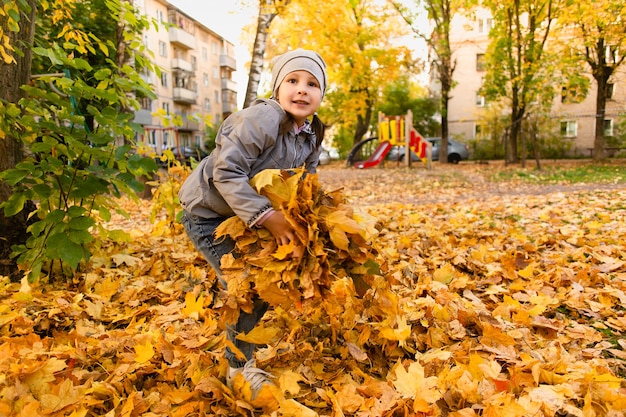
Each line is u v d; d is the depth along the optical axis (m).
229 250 2.10
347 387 1.97
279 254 1.83
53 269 3.65
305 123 2.27
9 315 2.77
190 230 2.14
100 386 2.01
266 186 1.89
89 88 3.38
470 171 16.58
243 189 1.87
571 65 19.47
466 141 30.84
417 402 1.84
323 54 19.47
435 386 1.99
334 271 1.99
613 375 2.10
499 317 2.83
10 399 1.88
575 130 30.92
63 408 1.84
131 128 3.61
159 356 2.36
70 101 3.74
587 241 4.75
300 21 16.41
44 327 2.82
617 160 21.45
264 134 1.94
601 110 20.38
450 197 9.95
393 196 10.48
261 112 1.96
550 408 1.80
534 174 14.43
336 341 2.58
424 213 7.21
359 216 2.15
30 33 3.72
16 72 3.59
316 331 2.65
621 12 15.73
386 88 32.09
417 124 32.34
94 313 3.01
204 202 2.06
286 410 1.86
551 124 27.27
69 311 3.02
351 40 20.36
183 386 2.12
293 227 1.85
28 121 3.21
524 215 6.64
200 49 54.16
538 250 4.61
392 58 21.33
